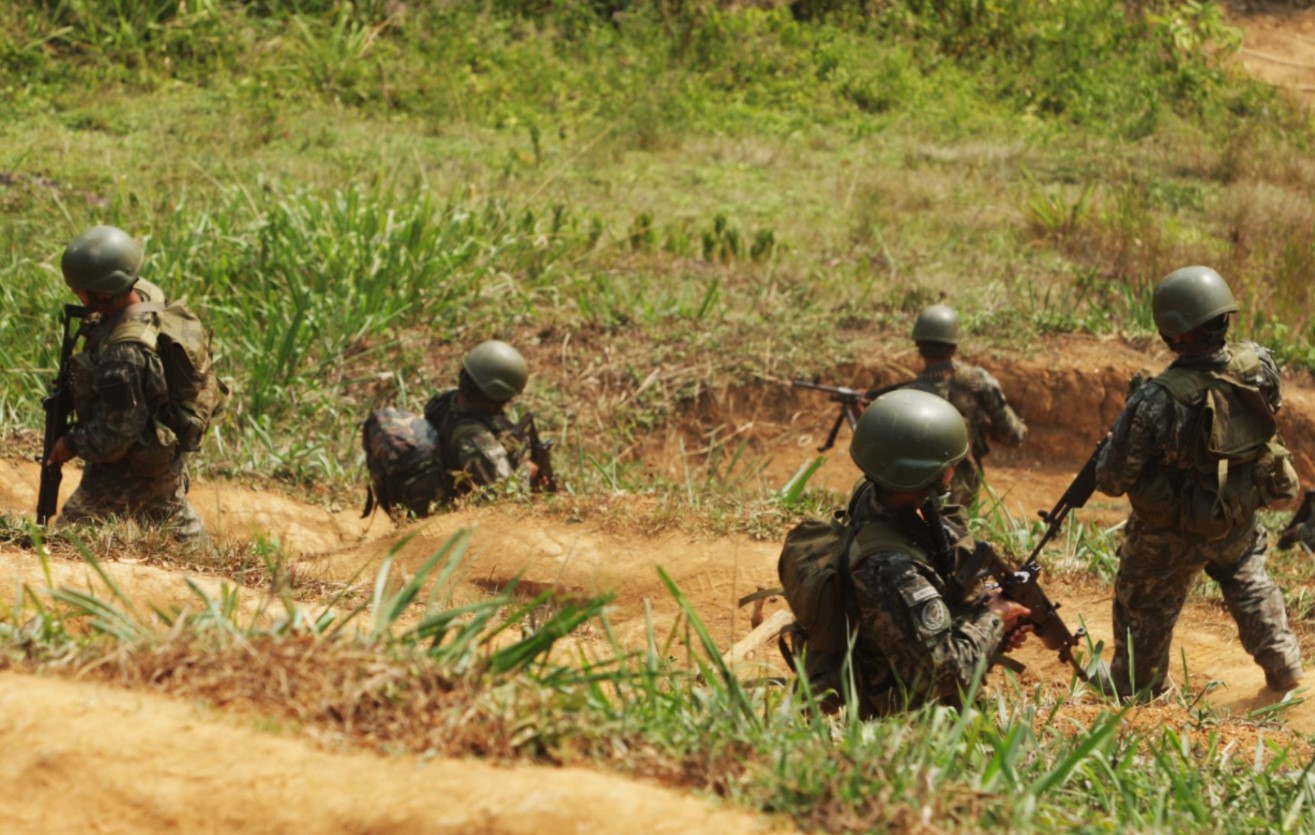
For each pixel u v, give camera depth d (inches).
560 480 763.4
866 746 296.2
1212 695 559.2
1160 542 525.7
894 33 2025.1
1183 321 503.2
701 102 1761.8
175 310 558.6
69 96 1557.6
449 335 1061.1
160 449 548.1
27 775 239.6
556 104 1704.0
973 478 776.3
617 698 363.9
